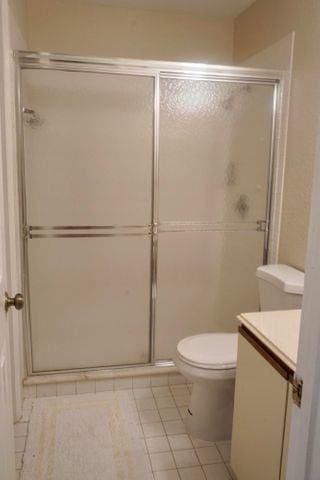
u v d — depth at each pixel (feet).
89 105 7.52
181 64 7.13
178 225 8.24
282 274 6.62
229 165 8.24
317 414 2.35
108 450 6.16
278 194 7.72
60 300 7.85
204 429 6.46
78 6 8.59
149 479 5.63
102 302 8.09
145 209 8.04
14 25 6.66
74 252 7.79
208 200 8.35
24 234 7.11
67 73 7.28
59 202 7.62
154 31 9.04
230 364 6.07
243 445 5.06
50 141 7.43
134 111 7.73
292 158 7.25
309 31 6.59
